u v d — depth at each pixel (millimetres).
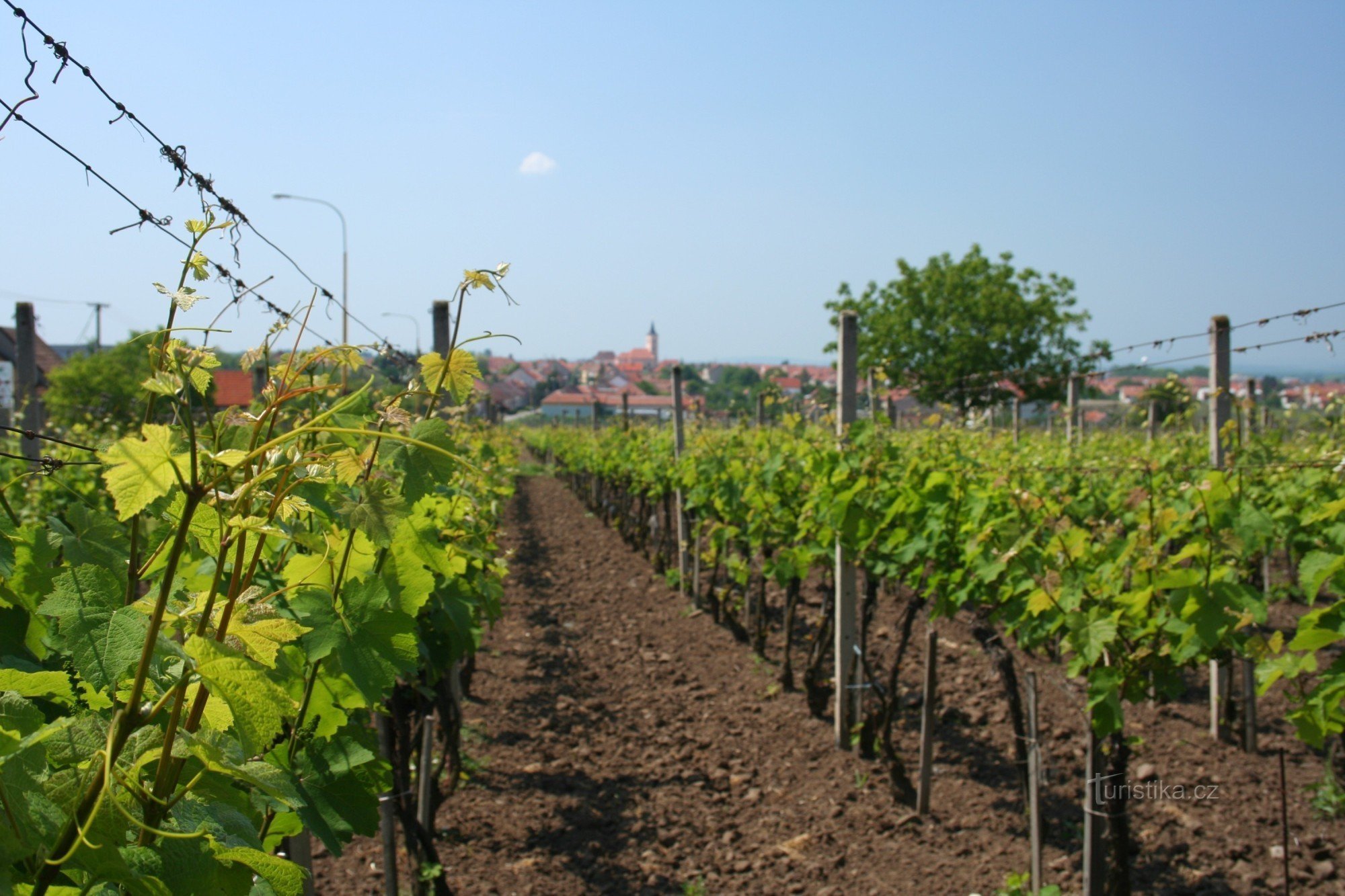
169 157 2053
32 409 6031
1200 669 7023
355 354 1741
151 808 1197
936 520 5312
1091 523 4395
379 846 4605
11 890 1022
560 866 4535
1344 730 3412
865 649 5895
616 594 11133
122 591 1443
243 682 1149
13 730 1128
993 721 6203
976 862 4527
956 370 28688
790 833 4898
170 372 1326
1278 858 4496
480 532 4430
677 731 6398
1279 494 5457
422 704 4391
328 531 1985
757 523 7555
